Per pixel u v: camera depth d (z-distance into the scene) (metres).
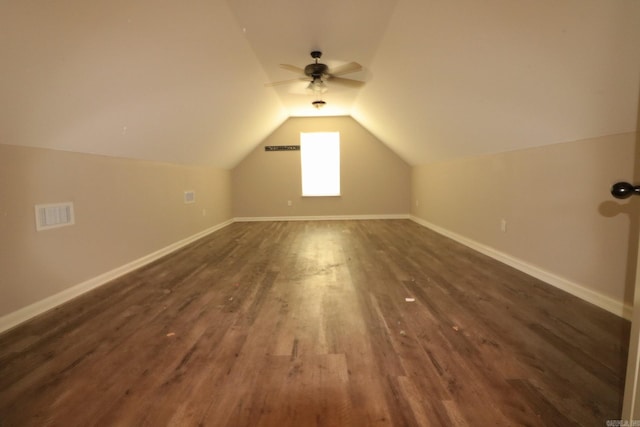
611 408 1.24
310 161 7.05
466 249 4.01
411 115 4.16
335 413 1.25
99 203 2.84
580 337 1.78
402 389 1.37
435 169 5.36
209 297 2.47
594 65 1.69
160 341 1.80
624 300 2.01
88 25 1.72
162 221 3.95
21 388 1.41
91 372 1.52
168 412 1.26
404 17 2.47
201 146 4.51
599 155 2.15
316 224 6.34
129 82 2.32
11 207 2.05
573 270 2.40
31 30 1.54
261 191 6.96
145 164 3.59
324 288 2.63
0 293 1.97
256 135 6.05
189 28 2.31
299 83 4.24
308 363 1.57
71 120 2.24
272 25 2.72
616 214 2.04
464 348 1.68
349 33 2.88
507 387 1.37
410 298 2.38
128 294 2.56
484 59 2.25
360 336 1.83
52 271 2.34
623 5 1.35
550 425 1.17
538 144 2.73
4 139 1.99
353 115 6.55
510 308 2.18
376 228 5.75
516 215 3.10
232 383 1.43
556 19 1.62
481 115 2.96
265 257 3.72
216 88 3.37
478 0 1.87
